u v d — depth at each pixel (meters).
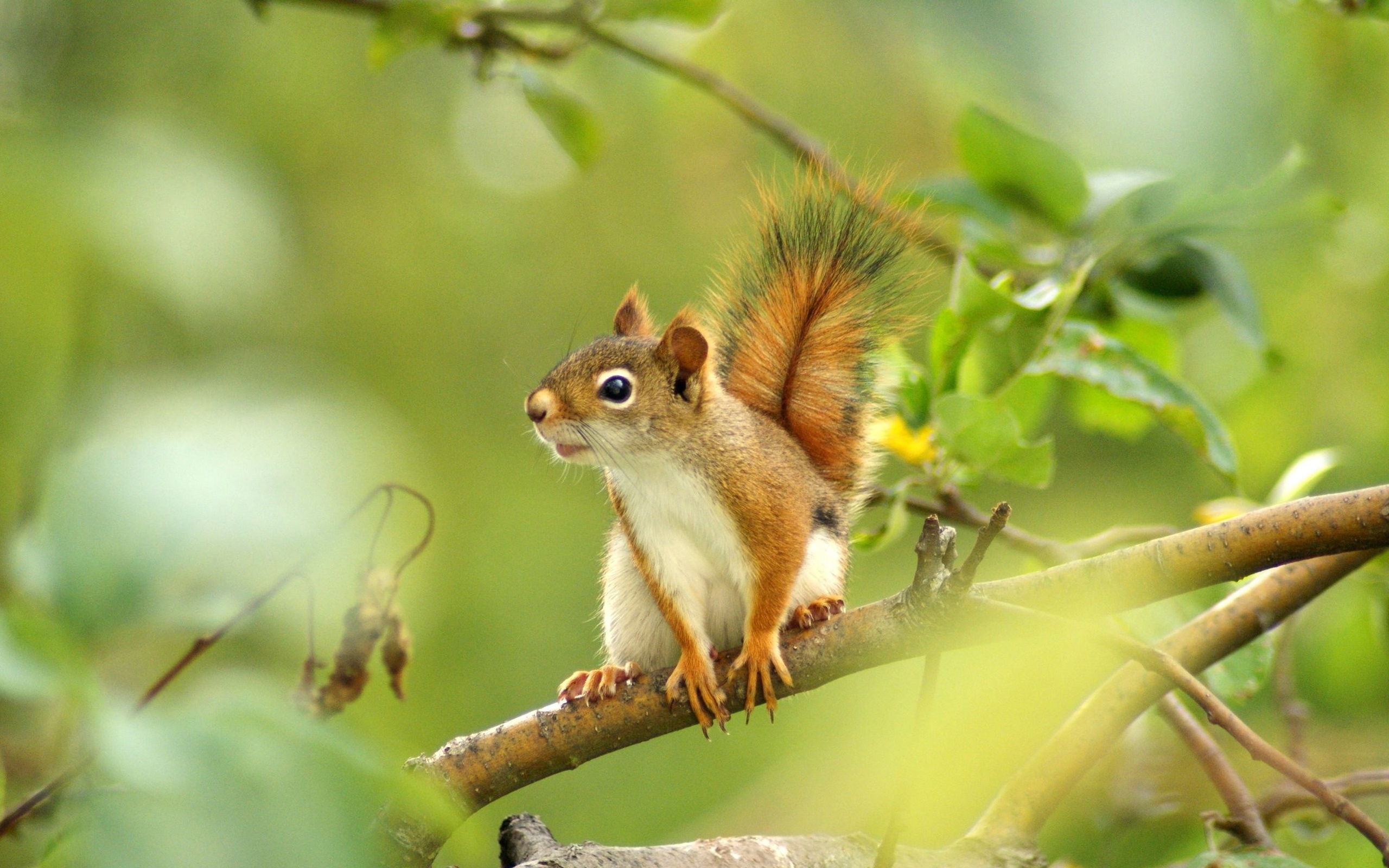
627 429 4.42
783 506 4.41
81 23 4.52
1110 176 4.46
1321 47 4.50
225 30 4.66
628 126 5.00
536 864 4.32
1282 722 4.57
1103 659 4.54
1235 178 4.42
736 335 4.45
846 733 4.71
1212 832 4.36
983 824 4.36
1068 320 4.46
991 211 4.47
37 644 2.94
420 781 3.17
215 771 2.87
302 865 2.79
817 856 4.34
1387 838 4.29
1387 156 4.54
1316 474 4.45
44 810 4.31
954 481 4.44
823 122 4.67
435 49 4.99
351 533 4.33
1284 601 4.36
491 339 5.33
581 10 4.50
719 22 4.67
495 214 5.48
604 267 5.53
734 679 4.37
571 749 4.36
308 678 4.37
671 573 4.41
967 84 4.50
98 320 4.40
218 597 4.28
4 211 4.30
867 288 4.44
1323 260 4.61
